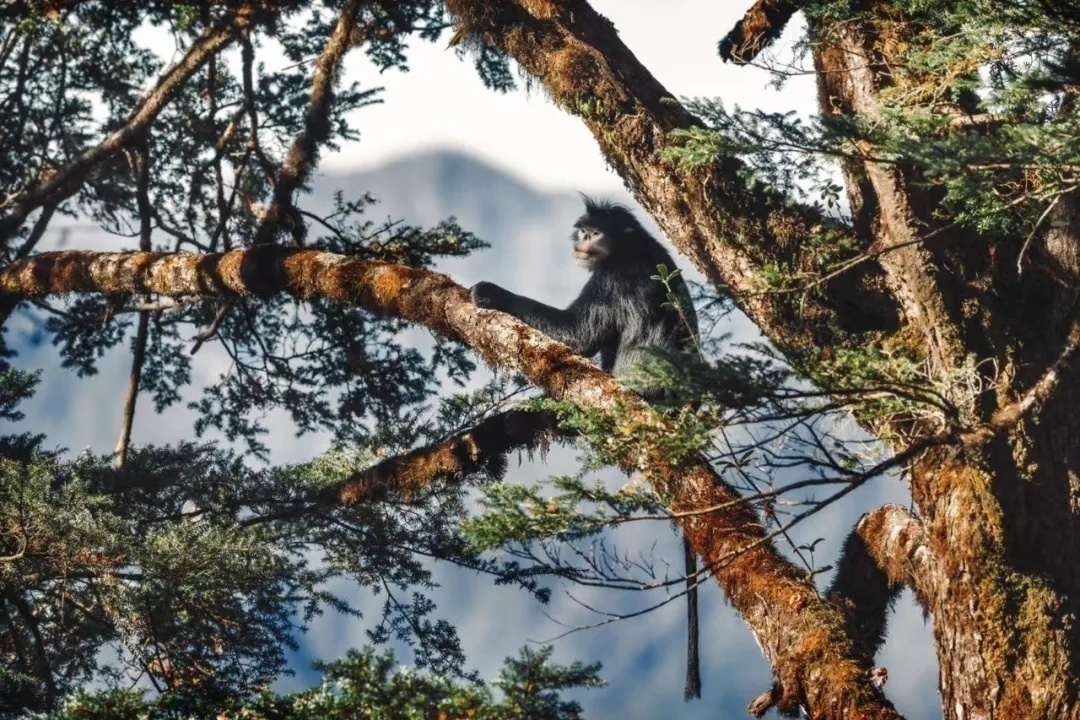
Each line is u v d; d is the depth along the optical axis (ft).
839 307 39.75
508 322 41.88
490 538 28.96
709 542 35.22
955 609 35.81
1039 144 27.45
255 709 31.53
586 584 29.40
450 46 45.83
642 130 41.55
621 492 29.76
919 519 39.68
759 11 44.80
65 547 43.45
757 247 40.04
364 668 28.94
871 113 33.12
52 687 44.91
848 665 32.07
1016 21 30.99
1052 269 37.40
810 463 28.89
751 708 33.37
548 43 43.42
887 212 37.14
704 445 28.89
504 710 27.55
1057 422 36.01
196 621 45.65
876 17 38.88
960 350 36.78
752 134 30.86
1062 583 35.14
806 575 34.81
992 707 34.71
